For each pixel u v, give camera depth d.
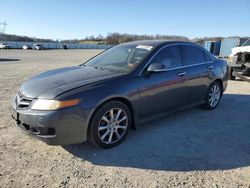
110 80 3.96
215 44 33.41
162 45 4.84
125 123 4.14
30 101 3.63
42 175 3.24
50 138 3.48
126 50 4.98
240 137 4.50
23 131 3.73
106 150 3.93
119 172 3.35
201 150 3.98
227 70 6.38
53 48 85.31
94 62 5.10
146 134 4.54
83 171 3.36
